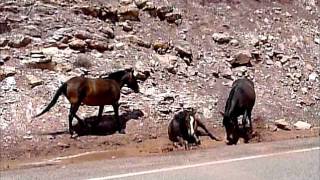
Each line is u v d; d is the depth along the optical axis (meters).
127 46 20.70
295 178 9.59
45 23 19.81
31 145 14.66
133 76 17.25
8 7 19.52
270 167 10.66
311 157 11.77
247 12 26.45
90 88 15.79
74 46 19.17
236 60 22.30
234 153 13.05
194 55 21.83
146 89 18.83
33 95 16.80
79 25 20.34
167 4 24.20
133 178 10.00
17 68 17.56
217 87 20.48
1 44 18.17
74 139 15.34
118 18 21.94
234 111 16.44
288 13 27.72
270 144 14.84
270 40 24.69
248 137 16.66
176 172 10.46
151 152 14.60
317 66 24.30
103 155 14.23
